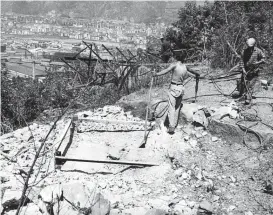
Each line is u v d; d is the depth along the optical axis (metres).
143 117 9.76
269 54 12.67
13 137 8.88
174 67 8.30
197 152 7.64
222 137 7.97
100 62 14.52
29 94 11.98
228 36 13.05
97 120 9.46
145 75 12.91
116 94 12.70
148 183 6.81
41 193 5.82
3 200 5.75
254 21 16.27
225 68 12.75
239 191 6.40
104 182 6.71
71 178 6.84
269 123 7.79
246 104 8.91
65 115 10.67
